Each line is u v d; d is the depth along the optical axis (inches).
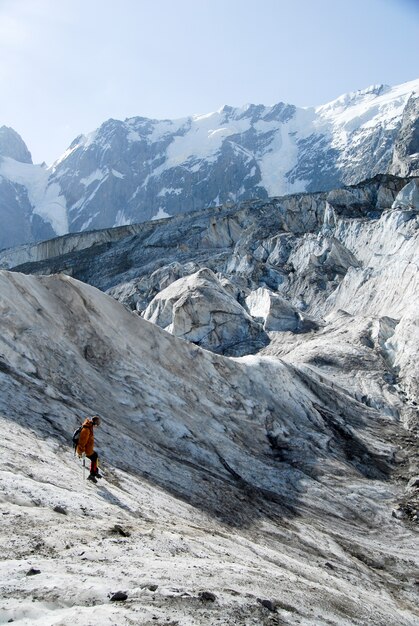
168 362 1376.7
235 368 1505.9
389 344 2096.5
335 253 3479.3
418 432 1579.7
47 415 909.8
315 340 2282.2
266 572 547.5
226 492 991.6
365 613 558.9
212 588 407.2
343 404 1625.2
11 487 556.1
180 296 2650.1
